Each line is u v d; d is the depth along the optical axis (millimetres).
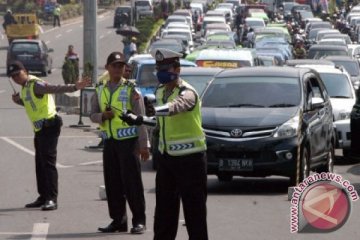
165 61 21984
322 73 49625
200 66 55062
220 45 105062
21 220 28281
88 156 45531
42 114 29594
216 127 34250
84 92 57469
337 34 126188
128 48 96875
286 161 33812
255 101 35875
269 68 38031
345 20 166625
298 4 199500
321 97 38625
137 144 26297
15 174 38375
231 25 175750
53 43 149375
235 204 31469
